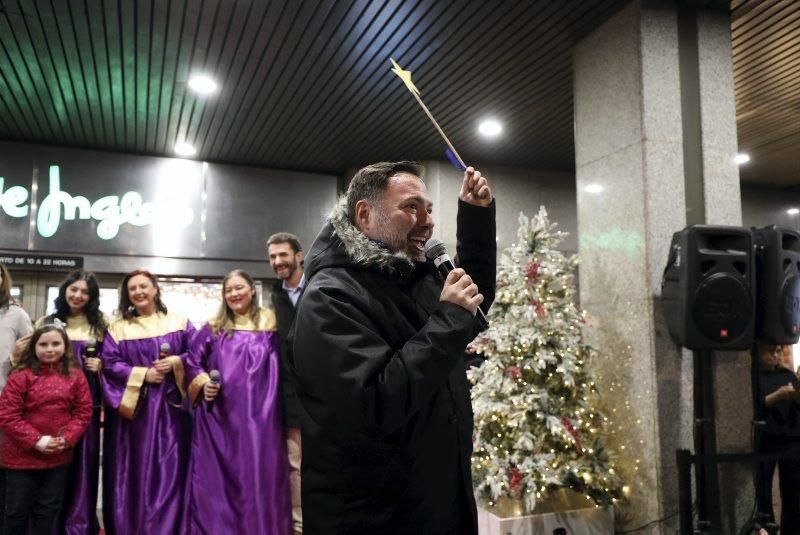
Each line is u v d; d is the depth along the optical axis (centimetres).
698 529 307
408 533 118
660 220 344
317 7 368
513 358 345
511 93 492
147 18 380
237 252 670
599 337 374
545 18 380
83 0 360
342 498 120
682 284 302
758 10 371
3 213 588
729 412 338
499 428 352
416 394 106
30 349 320
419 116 542
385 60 435
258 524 309
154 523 316
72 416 320
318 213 708
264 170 693
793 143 619
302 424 129
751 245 302
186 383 338
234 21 384
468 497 126
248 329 342
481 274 154
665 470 324
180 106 519
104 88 483
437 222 655
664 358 332
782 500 346
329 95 498
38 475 311
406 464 119
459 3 364
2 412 304
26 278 603
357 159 669
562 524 322
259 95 496
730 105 370
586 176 397
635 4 359
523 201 702
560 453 343
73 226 610
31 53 425
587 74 400
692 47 368
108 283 632
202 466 319
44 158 606
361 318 117
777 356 350
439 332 110
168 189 650
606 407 364
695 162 359
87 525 325
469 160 675
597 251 382
